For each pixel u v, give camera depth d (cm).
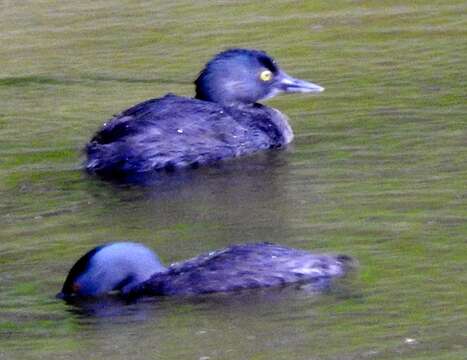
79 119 2009
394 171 1670
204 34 2453
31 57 2369
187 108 1822
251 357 1134
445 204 1521
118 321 1220
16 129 1969
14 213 1600
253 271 1273
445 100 1970
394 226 1452
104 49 2398
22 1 2738
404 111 1934
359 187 1616
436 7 2558
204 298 1256
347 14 2541
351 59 2244
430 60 2197
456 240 1391
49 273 1359
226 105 1877
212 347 1154
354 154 1762
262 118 1847
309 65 2227
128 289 1270
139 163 1762
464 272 1297
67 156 1836
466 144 1756
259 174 1720
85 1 2725
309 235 1441
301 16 2544
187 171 1764
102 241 1471
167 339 1177
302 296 1248
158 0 2717
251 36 2427
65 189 1695
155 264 1285
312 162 1747
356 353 1133
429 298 1238
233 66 1892
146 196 1652
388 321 1191
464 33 2356
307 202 1573
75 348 1167
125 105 2080
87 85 2200
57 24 2567
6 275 1359
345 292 1257
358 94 2041
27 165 1800
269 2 2647
